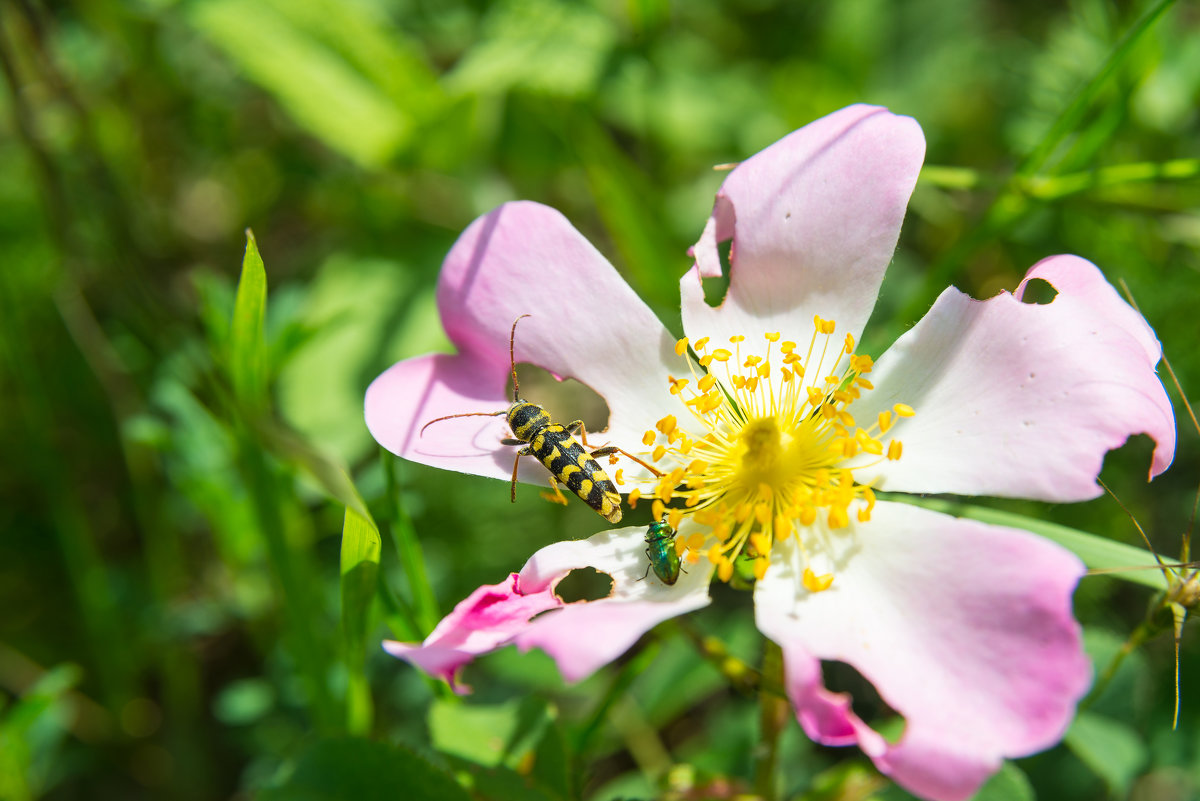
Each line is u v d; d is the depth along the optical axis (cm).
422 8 27
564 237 17
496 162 25
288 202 26
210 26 23
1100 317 15
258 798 16
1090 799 20
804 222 17
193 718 22
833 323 16
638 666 18
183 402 21
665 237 23
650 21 24
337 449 22
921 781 14
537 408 17
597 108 24
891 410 16
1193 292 22
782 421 17
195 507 22
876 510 16
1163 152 23
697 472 16
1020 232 23
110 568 23
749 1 27
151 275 24
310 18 23
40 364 24
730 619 21
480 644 15
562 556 16
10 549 23
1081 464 15
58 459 22
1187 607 16
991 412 16
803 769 20
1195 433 22
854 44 26
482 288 17
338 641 18
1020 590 15
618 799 18
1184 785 21
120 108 25
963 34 26
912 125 17
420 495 21
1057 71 24
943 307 16
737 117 25
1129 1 24
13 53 22
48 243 24
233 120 26
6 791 19
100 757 23
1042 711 14
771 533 16
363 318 23
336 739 17
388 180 25
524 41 23
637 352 17
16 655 23
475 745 17
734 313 17
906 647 15
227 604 22
